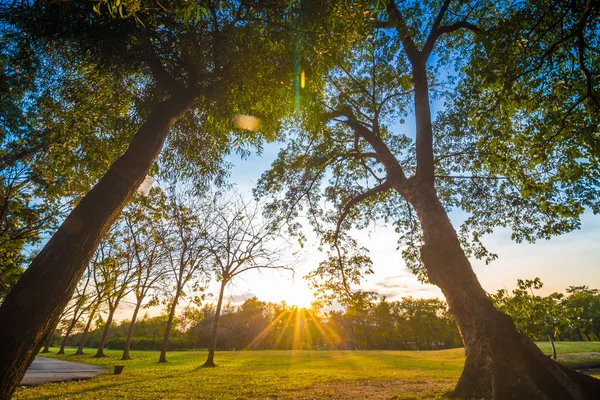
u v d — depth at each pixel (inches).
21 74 281.9
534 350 292.2
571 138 421.7
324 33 248.1
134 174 206.4
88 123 331.6
